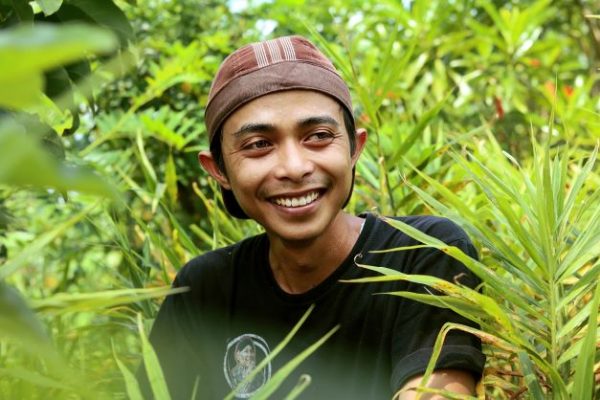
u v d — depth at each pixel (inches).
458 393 37.1
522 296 40.9
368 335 42.1
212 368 46.6
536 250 39.7
